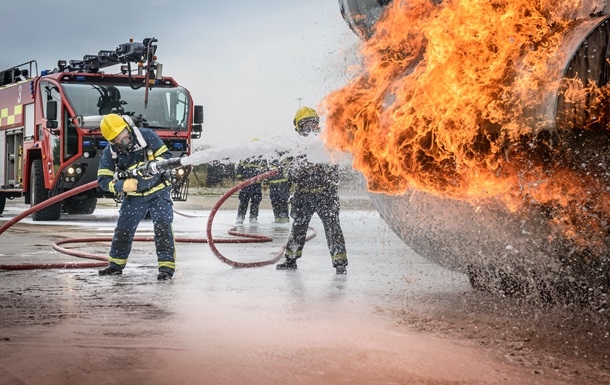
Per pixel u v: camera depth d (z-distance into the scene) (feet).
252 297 18.85
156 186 22.65
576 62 12.72
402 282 21.22
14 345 13.32
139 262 26.94
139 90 51.85
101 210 73.15
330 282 21.63
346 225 49.37
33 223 51.06
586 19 13.41
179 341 13.69
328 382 11.05
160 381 11.10
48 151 52.13
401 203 17.24
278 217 52.70
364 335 14.19
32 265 24.64
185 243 35.40
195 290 20.15
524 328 14.60
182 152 51.78
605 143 12.95
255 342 13.61
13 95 59.98
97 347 13.19
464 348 13.10
